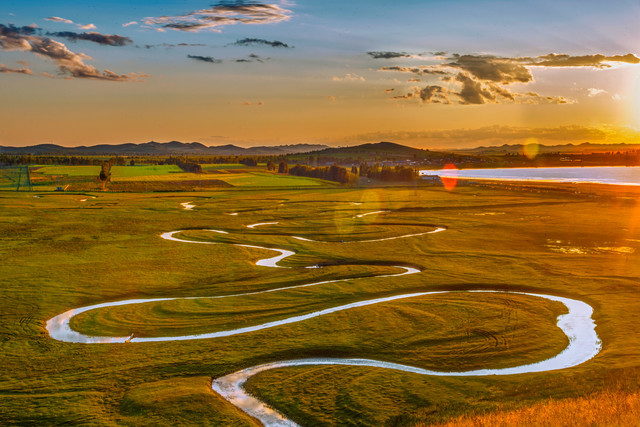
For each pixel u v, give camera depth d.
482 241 94.56
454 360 41.03
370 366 39.53
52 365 40.16
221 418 31.77
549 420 27.45
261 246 91.31
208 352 42.59
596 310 53.62
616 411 27.88
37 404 33.50
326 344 44.00
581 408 28.84
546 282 64.44
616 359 39.75
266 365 40.38
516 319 50.12
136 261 77.50
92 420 31.47
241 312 53.62
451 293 60.28
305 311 53.97
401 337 45.62
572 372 37.06
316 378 37.53
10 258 78.12
